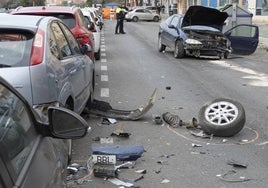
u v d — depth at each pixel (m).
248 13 22.66
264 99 10.20
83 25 11.72
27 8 11.32
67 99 6.08
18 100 3.09
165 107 9.27
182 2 64.00
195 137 7.20
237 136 7.25
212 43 17.92
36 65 5.21
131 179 5.46
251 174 5.70
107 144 6.79
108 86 11.70
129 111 8.37
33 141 2.97
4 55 5.23
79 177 5.51
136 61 17.25
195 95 10.61
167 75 13.73
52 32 6.13
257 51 21.38
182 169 5.83
